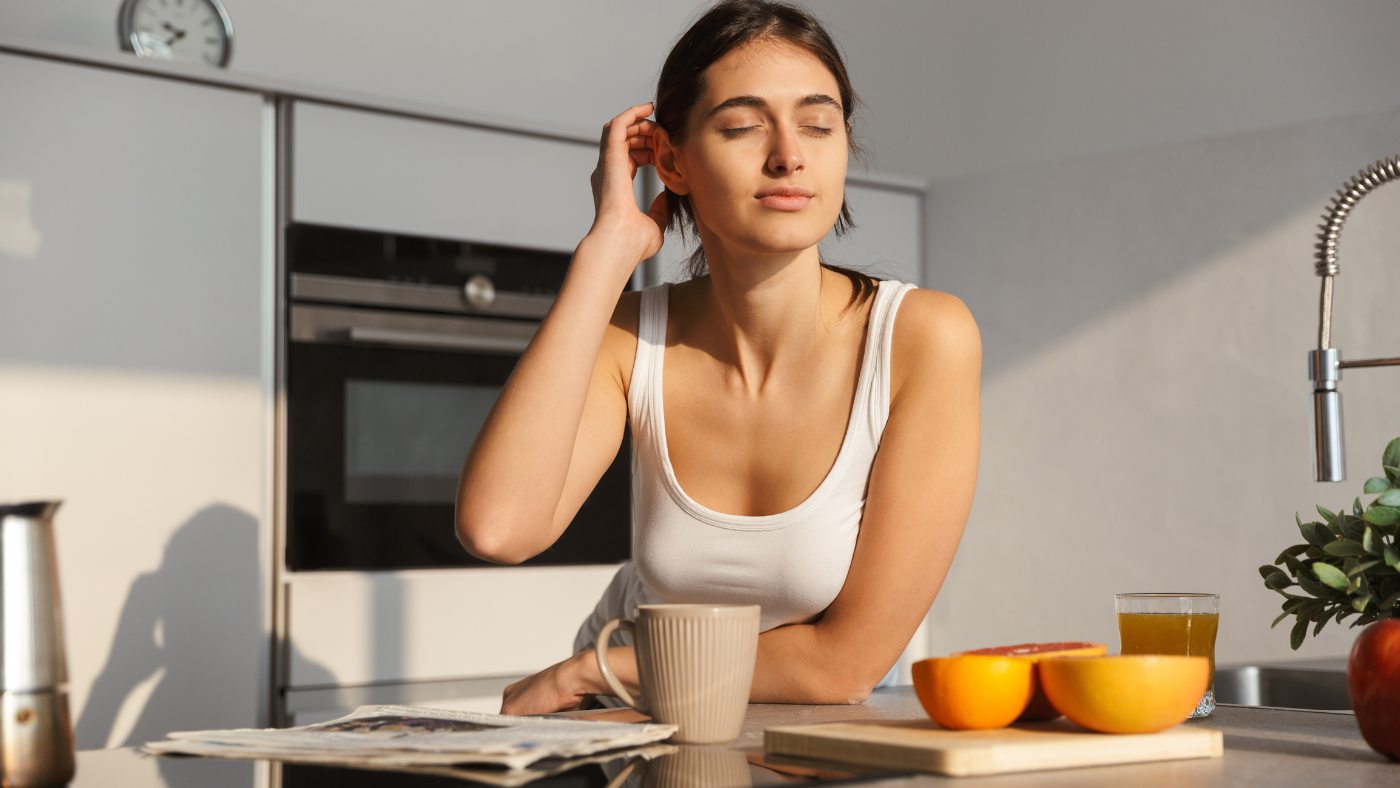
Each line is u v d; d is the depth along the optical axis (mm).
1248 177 2473
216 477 2234
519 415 1033
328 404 2352
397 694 2270
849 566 1137
